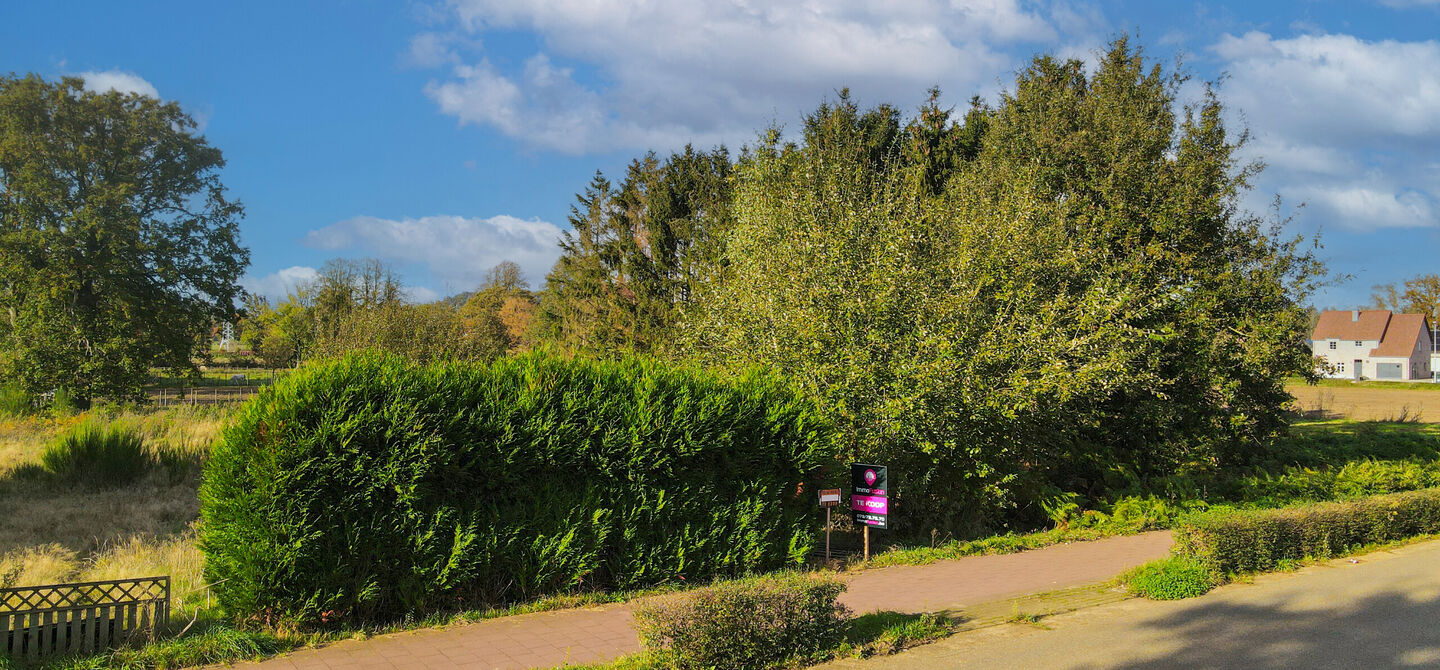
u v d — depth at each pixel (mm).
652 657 5855
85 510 11500
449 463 7301
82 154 35781
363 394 7125
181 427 18719
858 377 10812
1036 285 12891
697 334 13516
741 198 16969
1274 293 15883
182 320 38531
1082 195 16750
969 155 20906
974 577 9266
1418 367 89000
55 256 34469
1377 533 10922
